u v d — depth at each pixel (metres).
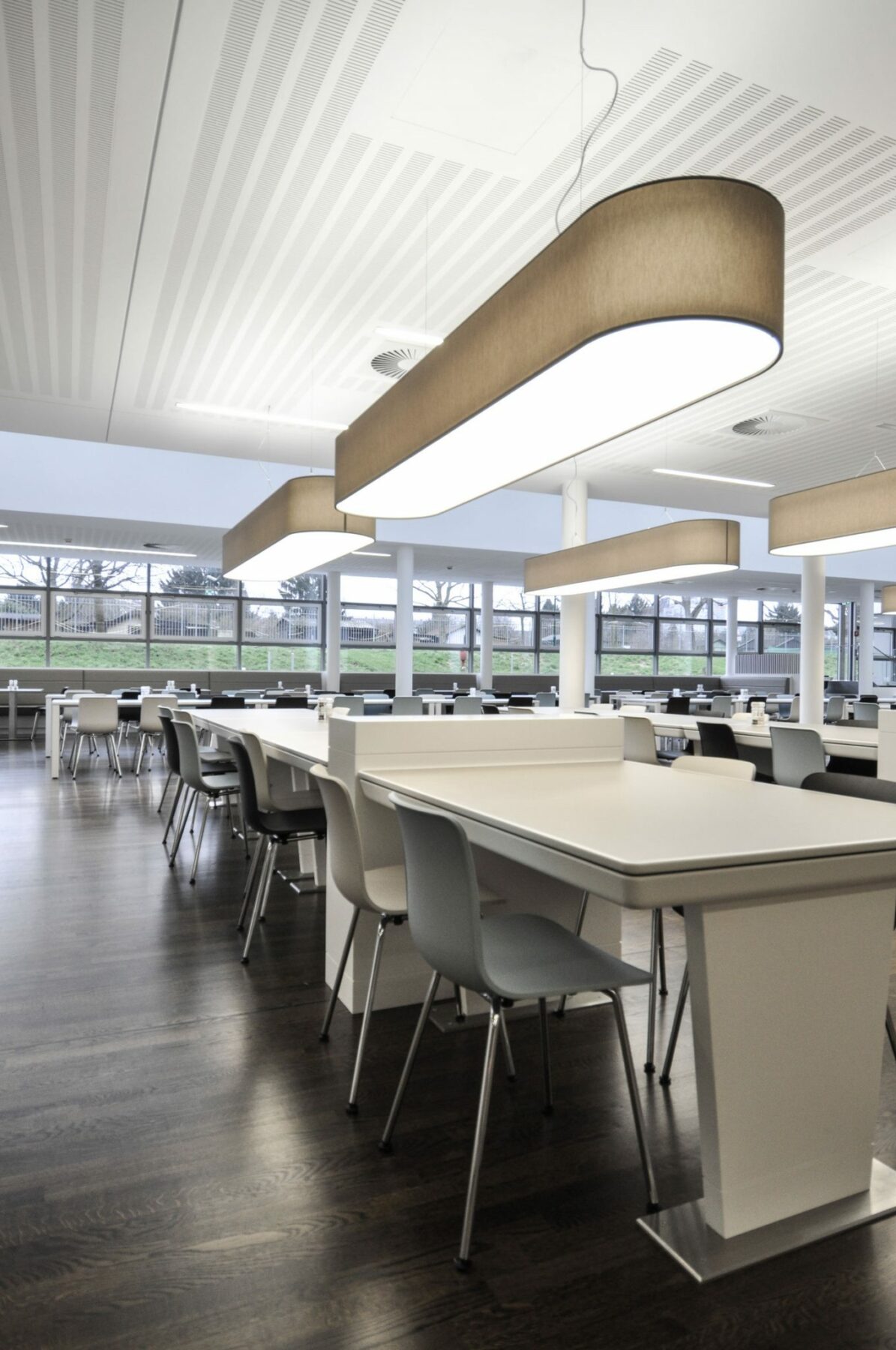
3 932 3.26
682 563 5.95
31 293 4.39
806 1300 1.37
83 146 3.19
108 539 11.62
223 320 4.69
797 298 4.40
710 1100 1.50
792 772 4.30
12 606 13.23
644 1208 1.61
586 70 2.76
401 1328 1.30
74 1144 1.80
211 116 3.01
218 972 2.86
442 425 2.31
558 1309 1.35
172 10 2.52
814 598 8.89
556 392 2.01
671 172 3.34
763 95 2.89
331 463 7.91
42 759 9.52
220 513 10.58
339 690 13.18
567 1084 2.10
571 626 8.42
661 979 2.70
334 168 3.32
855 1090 1.63
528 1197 1.64
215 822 5.66
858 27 2.56
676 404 2.11
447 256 4.00
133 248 3.93
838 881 1.44
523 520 12.28
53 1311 1.33
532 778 2.38
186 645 14.25
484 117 3.01
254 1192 1.64
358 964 2.53
